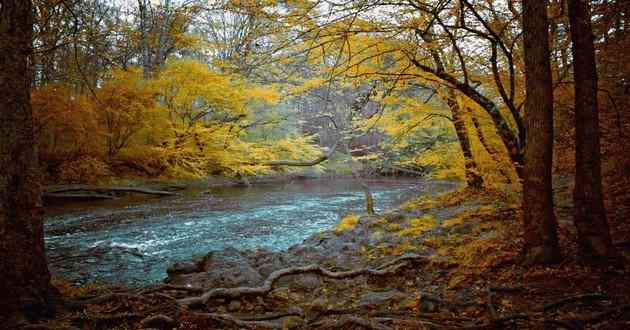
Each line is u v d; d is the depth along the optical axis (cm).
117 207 1683
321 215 1602
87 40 803
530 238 557
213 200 1981
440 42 720
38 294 434
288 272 642
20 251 426
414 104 1044
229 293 560
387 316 469
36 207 443
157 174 1972
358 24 598
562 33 854
